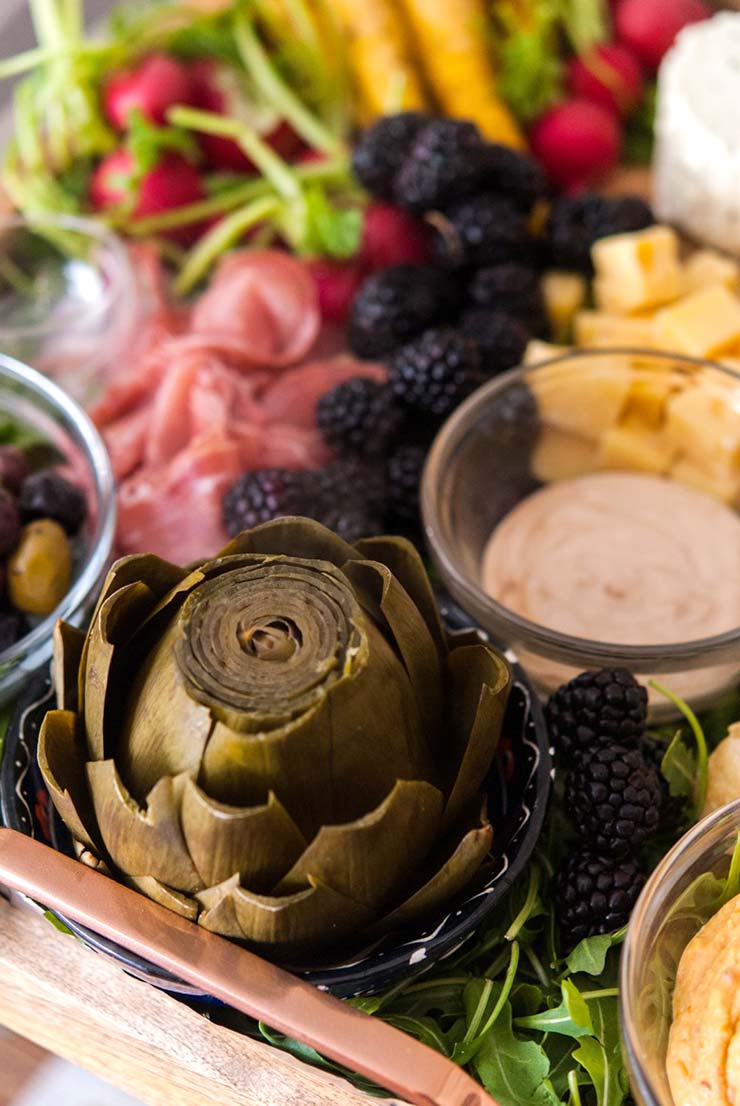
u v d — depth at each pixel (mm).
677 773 482
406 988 463
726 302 567
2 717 505
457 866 424
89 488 535
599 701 465
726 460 539
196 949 423
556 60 655
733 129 587
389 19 636
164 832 414
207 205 629
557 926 468
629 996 417
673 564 526
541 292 593
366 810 421
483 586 531
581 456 553
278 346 595
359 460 549
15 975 472
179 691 416
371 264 609
